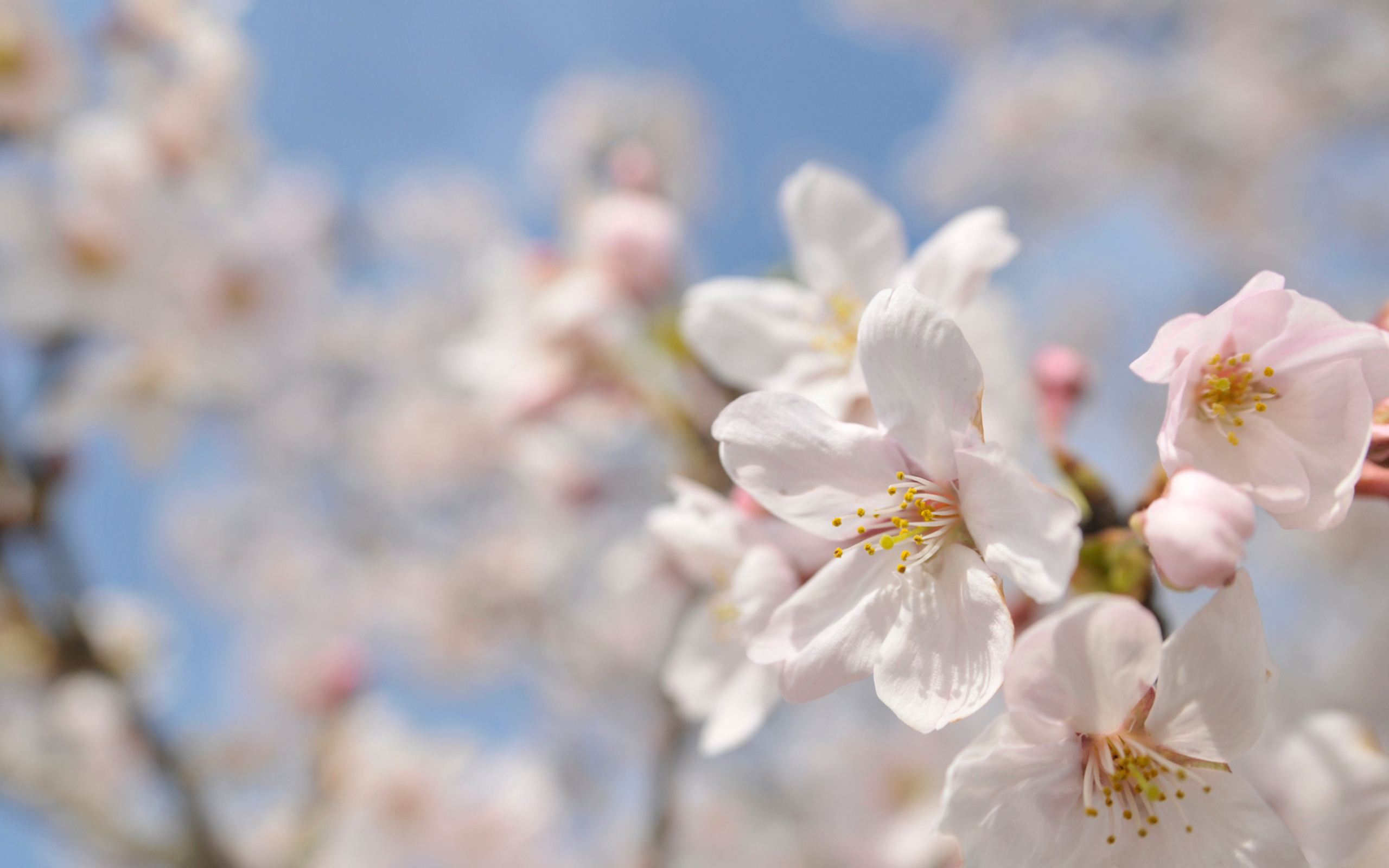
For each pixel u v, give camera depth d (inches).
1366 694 33.3
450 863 20.4
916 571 7.5
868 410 8.3
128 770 19.0
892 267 9.0
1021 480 7.1
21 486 12.7
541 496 22.9
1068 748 7.3
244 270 16.1
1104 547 7.7
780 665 7.8
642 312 12.1
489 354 13.6
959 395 7.2
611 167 13.6
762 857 24.9
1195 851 7.3
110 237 14.8
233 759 19.3
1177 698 7.2
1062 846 7.3
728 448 7.6
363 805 18.6
